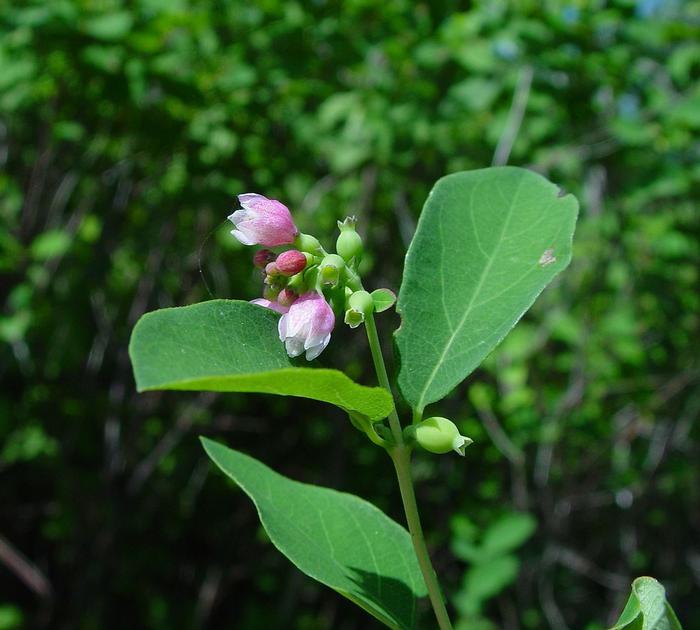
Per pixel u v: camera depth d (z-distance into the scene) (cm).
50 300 602
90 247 618
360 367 652
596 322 648
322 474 682
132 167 615
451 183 178
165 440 621
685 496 742
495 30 555
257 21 585
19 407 632
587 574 665
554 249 166
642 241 652
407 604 167
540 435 621
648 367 718
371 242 663
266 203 163
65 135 544
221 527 693
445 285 168
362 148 580
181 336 137
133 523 639
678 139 588
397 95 587
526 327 633
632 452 749
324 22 584
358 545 172
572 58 555
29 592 653
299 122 624
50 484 691
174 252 655
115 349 655
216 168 596
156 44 505
